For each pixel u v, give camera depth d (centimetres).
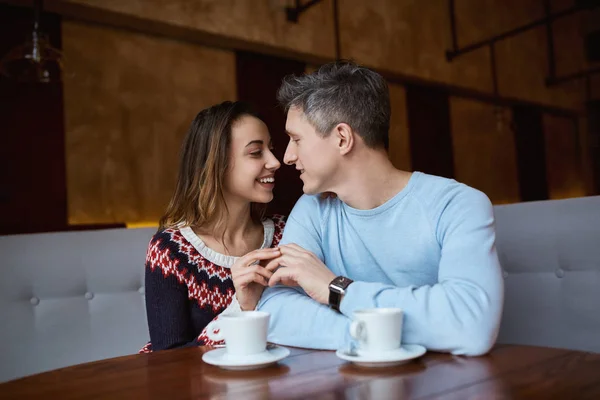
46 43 350
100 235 202
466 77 730
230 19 518
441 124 734
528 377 85
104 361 110
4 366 187
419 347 101
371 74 132
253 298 134
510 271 174
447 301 104
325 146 130
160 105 512
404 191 133
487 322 102
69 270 196
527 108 867
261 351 102
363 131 130
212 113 179
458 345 101
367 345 98
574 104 923
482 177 801
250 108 183
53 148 445
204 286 168
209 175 172
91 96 475
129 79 496
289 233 148
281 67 582
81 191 469
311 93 130
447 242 118
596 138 977
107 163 483
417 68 670
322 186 135
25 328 191
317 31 580
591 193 986
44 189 439
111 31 486
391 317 97
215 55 545
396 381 87
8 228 421
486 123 820
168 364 105
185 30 497
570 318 162
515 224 173
